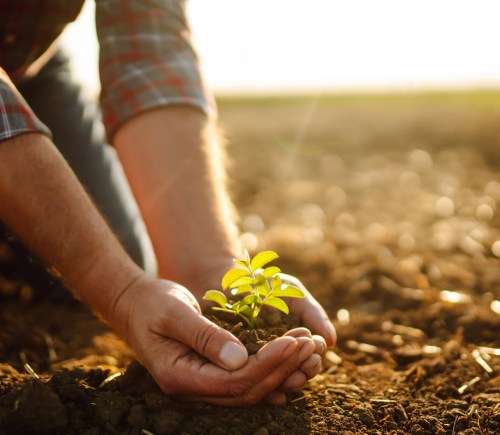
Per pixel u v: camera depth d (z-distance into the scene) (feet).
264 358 2.25
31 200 2.34
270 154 9.16
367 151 9.21
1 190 2.33
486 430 2.48
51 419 2.23
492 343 3.19
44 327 3.41
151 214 2.84
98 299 2.45
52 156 2.38
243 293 2.61
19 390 2.24
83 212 2.41
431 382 2.82
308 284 3.99
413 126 11.19
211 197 2.85
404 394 2.72
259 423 2.40
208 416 2.40
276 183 7.33
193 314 2.31
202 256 2.75
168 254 2.79
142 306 2.38
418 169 7.84
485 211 5.73
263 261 2.43
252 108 15.14
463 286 3.87
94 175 3.75
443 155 8.57
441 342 3.23
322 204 6.34
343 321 3.49
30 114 2.38
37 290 3.71
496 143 9.19
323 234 5.14
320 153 9.20
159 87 2.94
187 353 2.35
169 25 3.09
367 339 3.29
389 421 2.52
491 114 12.39
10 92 2.36
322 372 2.93
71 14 3.06
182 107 2.95
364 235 5.09
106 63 3.04
